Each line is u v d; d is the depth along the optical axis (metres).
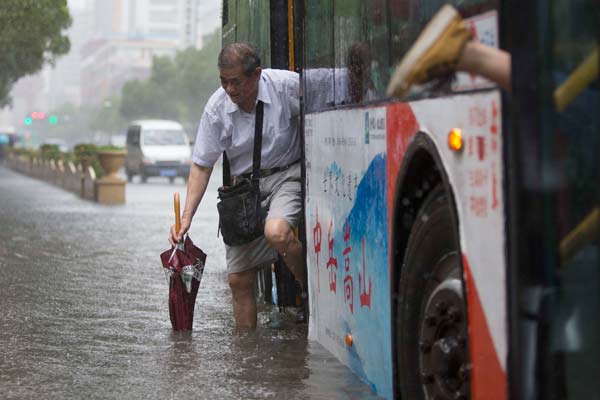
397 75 3.96
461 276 5.01
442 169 5.25
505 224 4.44
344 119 7.59
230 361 8.40
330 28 8.09
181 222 9.70
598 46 3.68
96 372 8.04
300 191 9.38
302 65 9.10
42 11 55.56
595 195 3.74
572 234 3.86
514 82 4.01
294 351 8.63
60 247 19.23
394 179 6.26
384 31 6.54
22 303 11.88
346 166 7.56
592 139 3.74
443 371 5.47
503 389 4.53
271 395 7.21
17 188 50.47
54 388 7.48
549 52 3.93
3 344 9.25
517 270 4.12
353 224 7.38
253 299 10.00
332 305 8.17
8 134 122.19
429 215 5.67
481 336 4.77
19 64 59.72
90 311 11.31
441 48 3.91
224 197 9.43
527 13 3.99
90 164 39.41
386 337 6.61
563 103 3.86
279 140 9.33
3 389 7.45
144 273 15.16
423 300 5.88
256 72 9.14
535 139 4.00
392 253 6.33
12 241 20.39
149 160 61.00
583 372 3.84
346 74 7.57
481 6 4.71
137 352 8.87
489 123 4.65
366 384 7.29
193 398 7.17
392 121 6.30
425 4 5.66
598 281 3.73
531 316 4.07
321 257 8.48
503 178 4.45
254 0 11.54
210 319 10.73
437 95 5.36
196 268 9.89
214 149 9.52
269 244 9.48
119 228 24.36
